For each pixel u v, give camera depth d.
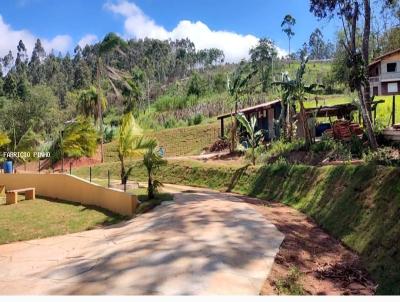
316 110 21.91
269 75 67.56
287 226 10.19
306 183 13.83
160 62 124.31
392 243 7.41
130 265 6.90
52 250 9.52
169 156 31.02
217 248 7.67
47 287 6.29
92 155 34.09
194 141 33.69
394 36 33.75
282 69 78.50
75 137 32.91
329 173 12.70
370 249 7.90
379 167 10.11
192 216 10.92
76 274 6.83
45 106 55.53
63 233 12.20
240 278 6.29
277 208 13.09
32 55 154.00
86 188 17.45
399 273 6.55
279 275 6.64
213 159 24.70
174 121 45.94
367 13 14.60
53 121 55.06
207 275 6.30
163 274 6.36
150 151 15.61
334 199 11.19
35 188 20.77
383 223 8.18
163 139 35.97
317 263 7.65
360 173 10.75
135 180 23.58
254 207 12.70
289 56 89.31
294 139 21.97
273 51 80.50
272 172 16.86
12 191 18.02
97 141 36.28
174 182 22.16
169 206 13.05
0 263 8.58
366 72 14.74
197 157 26.62
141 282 6.09
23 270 7.74
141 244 8.20
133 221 12.06
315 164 17.31
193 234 8.83
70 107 66.88
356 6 14.55
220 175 20.25
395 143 15.03
